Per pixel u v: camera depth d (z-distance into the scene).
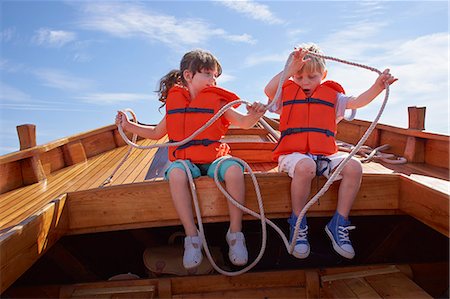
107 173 3.96
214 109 2.80
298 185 2.62
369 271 2.75
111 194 2.76
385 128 4.14
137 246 4.04
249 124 2.65
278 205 2.73
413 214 2.66
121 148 5.50
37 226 2.40
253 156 3.95
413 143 3.58
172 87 3.04
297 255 2.54
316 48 2.93
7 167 3.72
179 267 3.06
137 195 2.74
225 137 4.67
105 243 4.01
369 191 2.79
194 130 2.79
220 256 3.20
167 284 2.70
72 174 4.11
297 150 2.83
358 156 3.95
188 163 2.70
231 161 2.63
